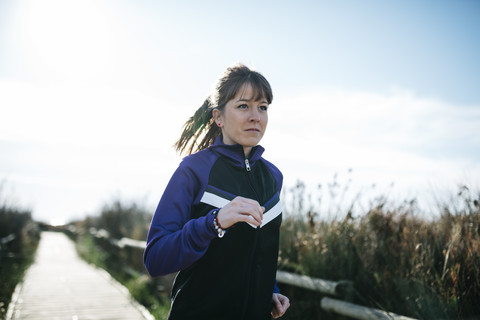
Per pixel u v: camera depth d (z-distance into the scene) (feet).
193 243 4.11
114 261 35.53
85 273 30.68
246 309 4.83
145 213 40.86
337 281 11.05
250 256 4.73
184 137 5.83
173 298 4.99
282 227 13.88
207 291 4.69
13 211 35.83
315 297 11.17
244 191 4.91
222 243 4.62
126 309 18.69
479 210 9.26
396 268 9.84
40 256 43.27
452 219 9.98
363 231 11.25
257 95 4.87
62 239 77.92
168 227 4.44
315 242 11.87
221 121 5.21
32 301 20.03
